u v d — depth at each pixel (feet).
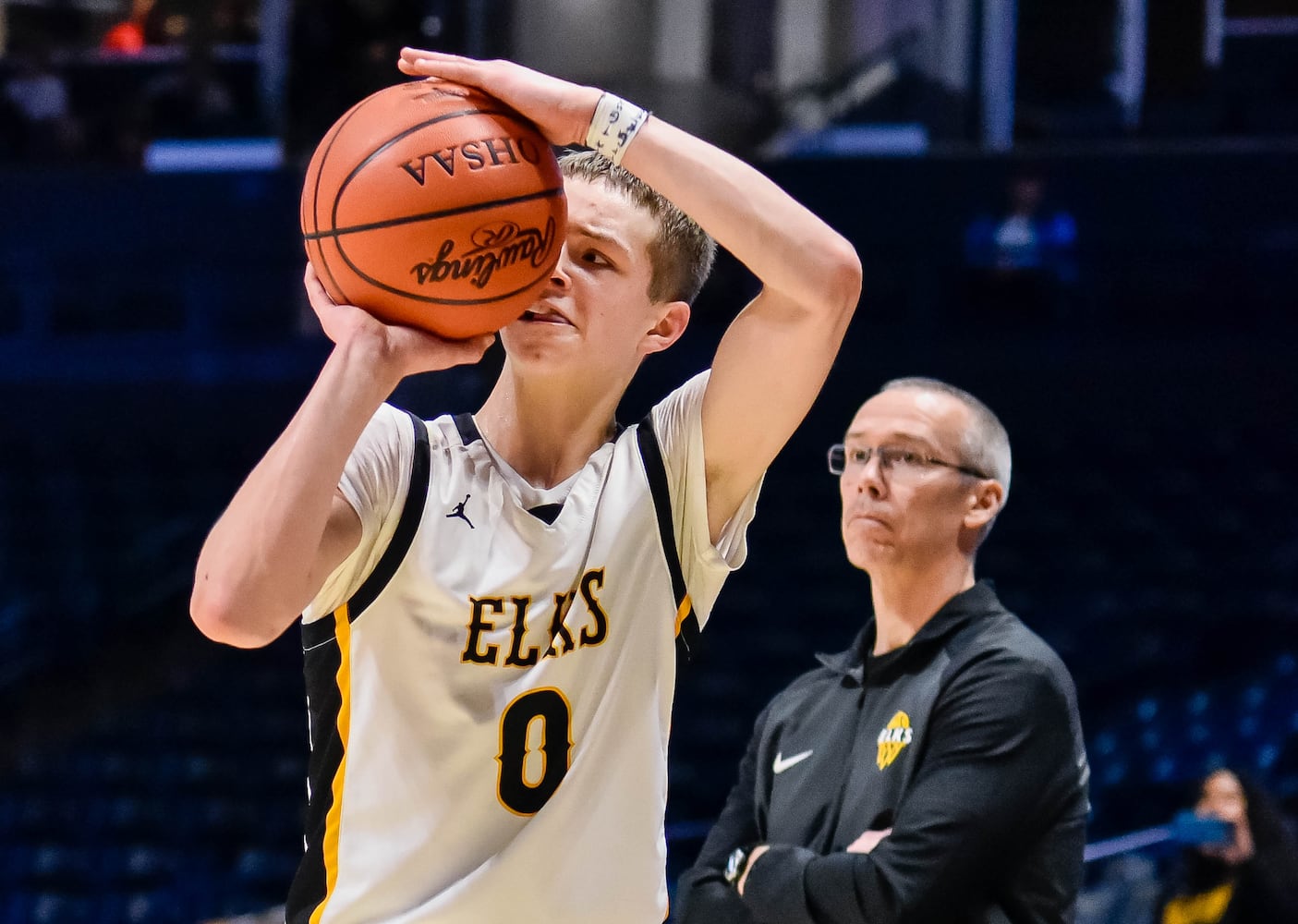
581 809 8.33
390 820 8.10
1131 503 41.11
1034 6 38.42
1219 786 18.80
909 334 43.47
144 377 45.06
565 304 8.60
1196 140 38.11
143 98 40.42
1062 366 41.96
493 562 8.32
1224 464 41.93
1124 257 43.83
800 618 39.24
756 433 8.90
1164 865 21.35
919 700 11.80
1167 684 36.88
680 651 8.99
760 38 37.52
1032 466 42.11
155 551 42.24
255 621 7.38
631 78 35.68
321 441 7.55
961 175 39.19
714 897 12.71
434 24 34.12
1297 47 38.45
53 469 44.98
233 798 37.06
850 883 11.05
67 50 40.68
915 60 39.47
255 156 40.16
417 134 7.86
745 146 38.17
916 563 12.47
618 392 9.07
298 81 35.04
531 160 8.06
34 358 45.42
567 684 8.35
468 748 8.14
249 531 7.41
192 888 35.37
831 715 12.66
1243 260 43.50
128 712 38.78
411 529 8.26
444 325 8.02
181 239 43.37
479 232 7.83
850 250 8.47
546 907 8.11
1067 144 38.60
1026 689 11.37
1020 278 43.14
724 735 36.70
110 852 36.17
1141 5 37.88
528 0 34.96
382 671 8.20
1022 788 11.15
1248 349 41.22
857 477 12.80
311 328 44.86
